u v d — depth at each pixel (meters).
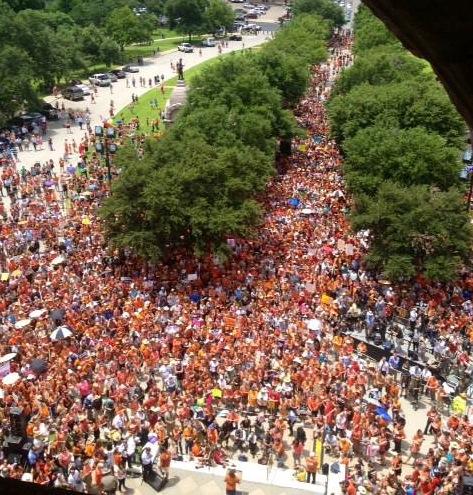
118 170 71.06
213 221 48.38
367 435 31.64
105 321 41.28
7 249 52.59
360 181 57.78
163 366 36.12
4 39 108.94
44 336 39.12
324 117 99.75
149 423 31.75
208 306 43.50
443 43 5.35
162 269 49.16
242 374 35.56
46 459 28.64
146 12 197.88
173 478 29.44
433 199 46.97
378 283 47.56
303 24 133.00
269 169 60.41
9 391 33.09
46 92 121.56
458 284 47.22
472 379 36.97
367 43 111.88
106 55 140.75
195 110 71.94
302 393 34.81
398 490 28.31
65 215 61.03
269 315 42.00
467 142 65.44
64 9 178.50
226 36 190.25
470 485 27.02
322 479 29.89
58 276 47.00
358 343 40.91
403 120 65.56
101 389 33.94
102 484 27.77
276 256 51.62
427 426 33.62
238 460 31.11
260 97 74.81
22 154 85.31
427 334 41.22
